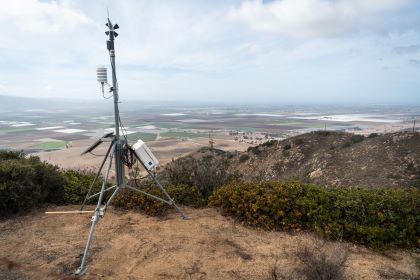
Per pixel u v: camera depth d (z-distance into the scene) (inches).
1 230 151.6
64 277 107.3
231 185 193.6
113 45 140.4
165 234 147.9
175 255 125.8
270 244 137.8
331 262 102.0
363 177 923.4
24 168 179.9
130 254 126.5
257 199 163.8
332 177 997.2
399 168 893.2
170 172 227.8
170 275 110.2
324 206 152.3
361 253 129.2
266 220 156.9
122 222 163.6
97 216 129.9
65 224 160.9
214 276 109.7
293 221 154.0
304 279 101.9
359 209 145.0
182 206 192.9
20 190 171.9
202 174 218.5
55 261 120.0
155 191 191.6
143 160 158.6
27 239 141.3
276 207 158.2
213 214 178.7
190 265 117.6
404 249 132.0
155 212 174.9
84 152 149.9
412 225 134.6
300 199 159.8
